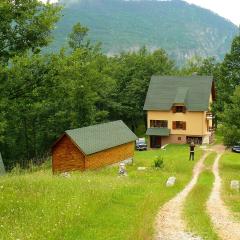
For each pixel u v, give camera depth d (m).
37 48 28.23
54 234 15.82
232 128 54.84
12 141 74.56
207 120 87.88
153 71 104.38
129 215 20.22
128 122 104.69
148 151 75.31
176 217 21.81
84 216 18.81
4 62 27.12
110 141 56.31
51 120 77.69
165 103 87.94
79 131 53.56
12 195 21.28
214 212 24.17
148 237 17.03
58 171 51.81
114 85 92.69
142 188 29.83
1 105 26.72
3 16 26.09
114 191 25.72
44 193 22.30
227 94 87.31
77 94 76.62
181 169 52.47
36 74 27.95
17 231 15.68
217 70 108.56
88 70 78.38
